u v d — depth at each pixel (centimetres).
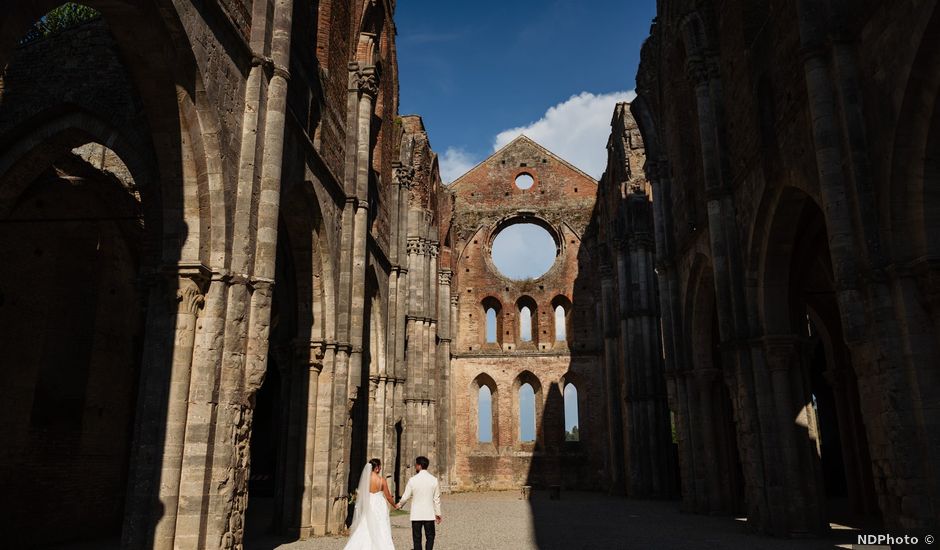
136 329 2095
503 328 4859
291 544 1664
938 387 1086
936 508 1055
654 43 3011
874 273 1160
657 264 2855
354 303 2158
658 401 3447
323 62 2070
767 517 1739
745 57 1903
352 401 2083
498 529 1973
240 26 1407
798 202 1659
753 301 1841
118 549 1658
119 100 1526
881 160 1177
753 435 1809
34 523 1689
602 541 1656
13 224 1805
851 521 2102
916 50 1077
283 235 2056
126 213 2009
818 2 1326
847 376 2547
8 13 850
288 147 1692
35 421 1755
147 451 1159
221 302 1258
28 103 1555
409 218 3775
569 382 4775
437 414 4209
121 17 1105
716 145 2078
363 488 1150
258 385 1328
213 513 1186
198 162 1251
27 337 1769
